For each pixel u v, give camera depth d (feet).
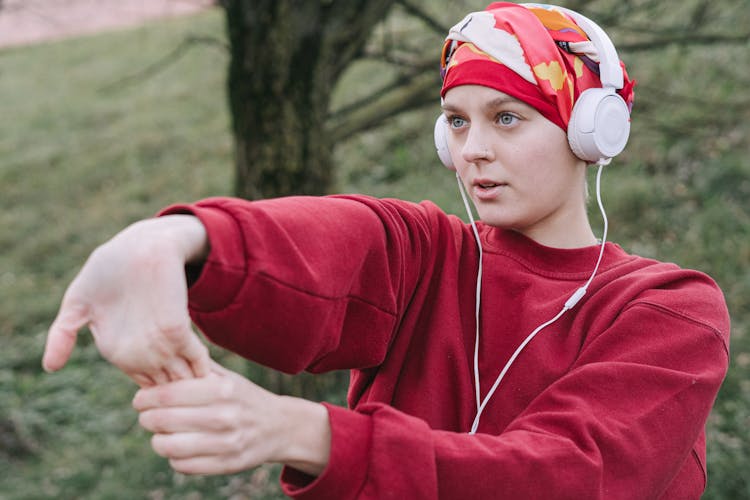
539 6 3.68
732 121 26.00
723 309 3.58
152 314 2.28
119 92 45.06
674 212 23.61
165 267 2.30
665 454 3.10
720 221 22.63
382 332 3.37
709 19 18.67
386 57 17.19
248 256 2.62
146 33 51.42
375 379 3.75
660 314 3.40
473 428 3.54
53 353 2.25
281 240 2.74
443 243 3.91
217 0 15.67
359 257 3.10
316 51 15.48
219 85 42.83
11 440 20.76
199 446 2.30
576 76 3.56
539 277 3.81
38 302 28.58
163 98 43.01
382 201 3.67
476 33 3.53
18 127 43.42
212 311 2.63
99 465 19.72
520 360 3.61
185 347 2.30
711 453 15.23
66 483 19.08
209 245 2.58
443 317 3.75
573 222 3.91
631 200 24.11
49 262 31.35
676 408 3.16
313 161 15.93
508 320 3.76
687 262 21.30
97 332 2.31
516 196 3.58
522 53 3.45
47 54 53.06
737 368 17.70
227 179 33.83
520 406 3.55
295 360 2.88
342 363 3.34
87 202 35.14
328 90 16.25
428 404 3.63
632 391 3.15
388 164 30.48
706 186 24.26
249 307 2.64
